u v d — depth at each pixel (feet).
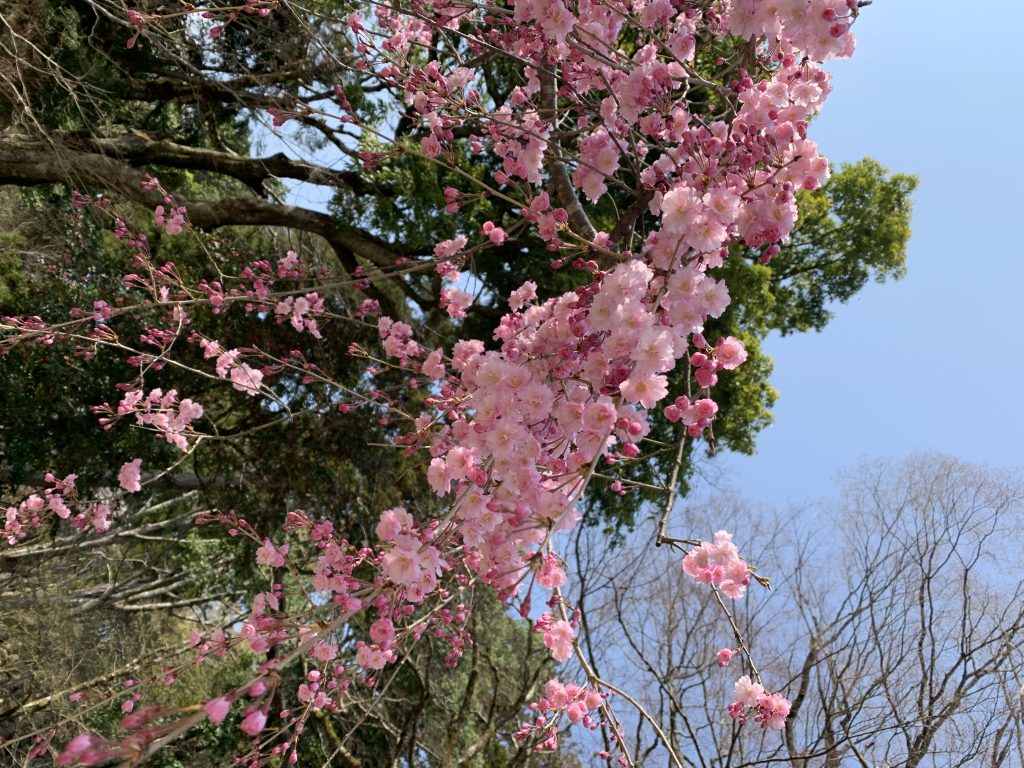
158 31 18.43
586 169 9.24
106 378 23.13
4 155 21.65
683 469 26.16
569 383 7.25
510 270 26.89
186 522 33.17
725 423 27.30
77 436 23.26
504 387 6.52
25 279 22.12
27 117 20.58
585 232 9.62
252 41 21.76
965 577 22.80
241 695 4.21
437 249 11.75
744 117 7.29
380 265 27.37
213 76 24.07
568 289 25.12
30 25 19.63
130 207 25.34
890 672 20.79
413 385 14.75
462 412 9.09
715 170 7.16
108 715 21.15
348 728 27.07
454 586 13.47
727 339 6.62
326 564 8.29
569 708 8.39
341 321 25.63
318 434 25.36
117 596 32.24
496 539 6.10
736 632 8.23
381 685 26.37
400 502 26.86
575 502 5.70
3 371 21.43
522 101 10.40
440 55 17.25
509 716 23.15
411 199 25.27
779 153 7.12
